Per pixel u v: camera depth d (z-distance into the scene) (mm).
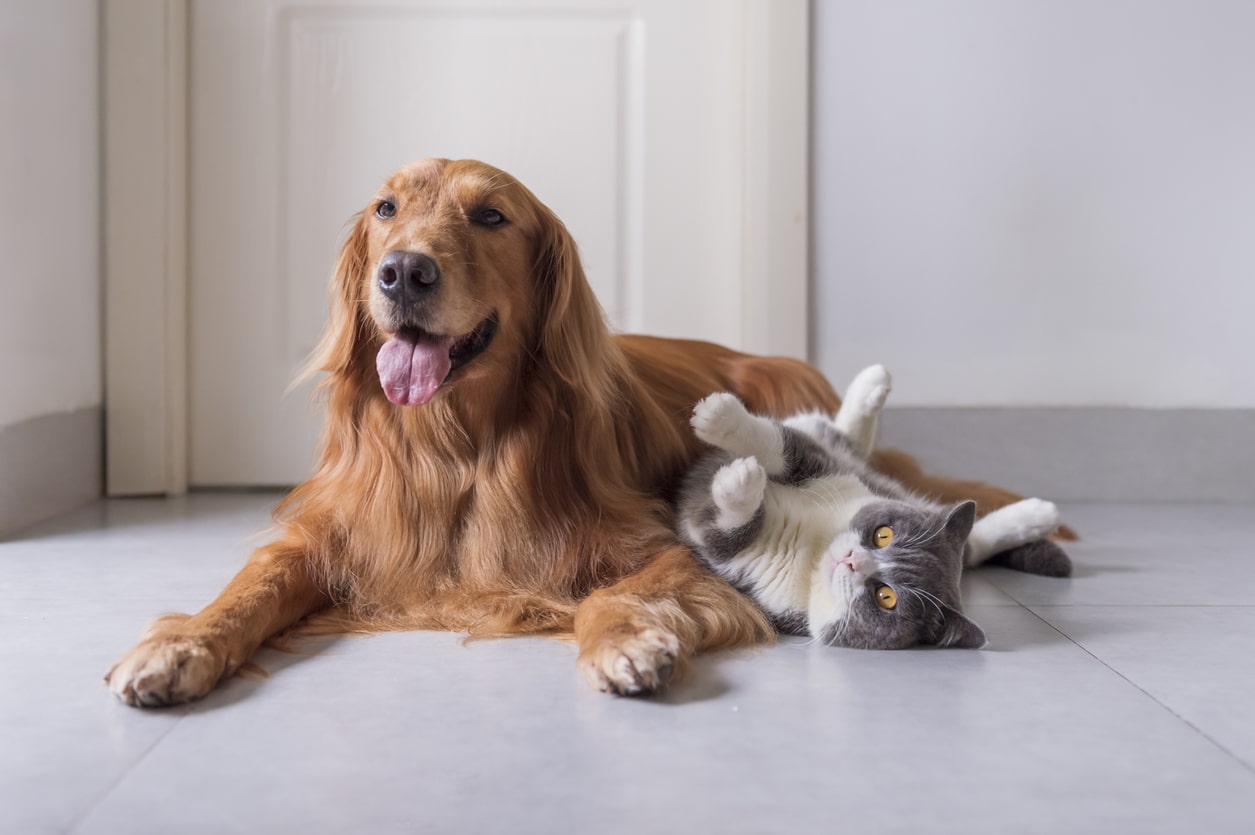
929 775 1416
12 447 3143
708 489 2264
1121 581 2576
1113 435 3904
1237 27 3803
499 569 2189
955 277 3893
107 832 1243
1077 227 3869
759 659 1943
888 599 1983
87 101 3697
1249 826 1273
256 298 3932
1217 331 3885
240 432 3975
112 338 3812
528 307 2236
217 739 1524
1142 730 1579
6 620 2152
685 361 2859
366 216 2262
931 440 3910
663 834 1246
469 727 1578
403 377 2057
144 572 2602
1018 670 1874
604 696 1721
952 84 3844
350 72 3883
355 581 2205
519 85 3906
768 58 3801
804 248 3852
